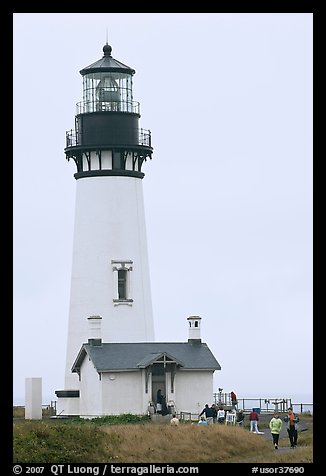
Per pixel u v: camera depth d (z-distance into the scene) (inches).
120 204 3563.0
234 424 3107.8
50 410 3659.0
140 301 3575.3
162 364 3319.4
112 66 3585.1
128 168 3580.2
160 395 3336.6
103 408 3292.3
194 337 3454.7
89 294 3548.2
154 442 2381.9
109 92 3595.0
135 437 2385.6
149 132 3624.5
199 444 2423.7
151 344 3410.4
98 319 3405.5
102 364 3307.1
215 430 2529.5
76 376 3521.2
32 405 3255.4
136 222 3587.6
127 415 3233.3
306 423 3159.5
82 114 3575.3
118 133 3553.2
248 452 2472.9
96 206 3563.0
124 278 3563.0
